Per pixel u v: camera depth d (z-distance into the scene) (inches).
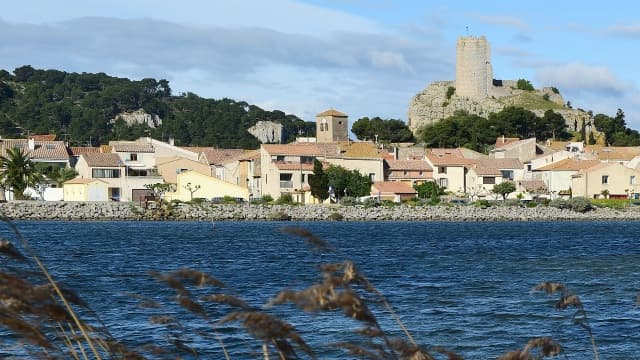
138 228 5344.5
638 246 4210.1
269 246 4013.3
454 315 1879.9
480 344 1574.8
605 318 1857.8
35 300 520.4
